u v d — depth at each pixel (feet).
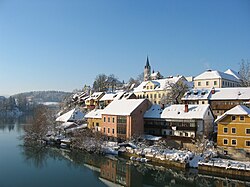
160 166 157.38
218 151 160.45
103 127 227.81
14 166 159.74
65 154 194.80
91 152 192.75
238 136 155.43
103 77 525.34
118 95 338.13
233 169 132.77
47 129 259.80
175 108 203.10
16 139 252.83
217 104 219.82
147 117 208.44
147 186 128.16
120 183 131.75
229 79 286.87
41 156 187.93
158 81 313.73
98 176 142.72
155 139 189.16
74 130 240.73
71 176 141.90
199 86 285.23
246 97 208.54
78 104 439.63
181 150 171.53
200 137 176.96
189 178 138.92
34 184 128.06
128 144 188.96
